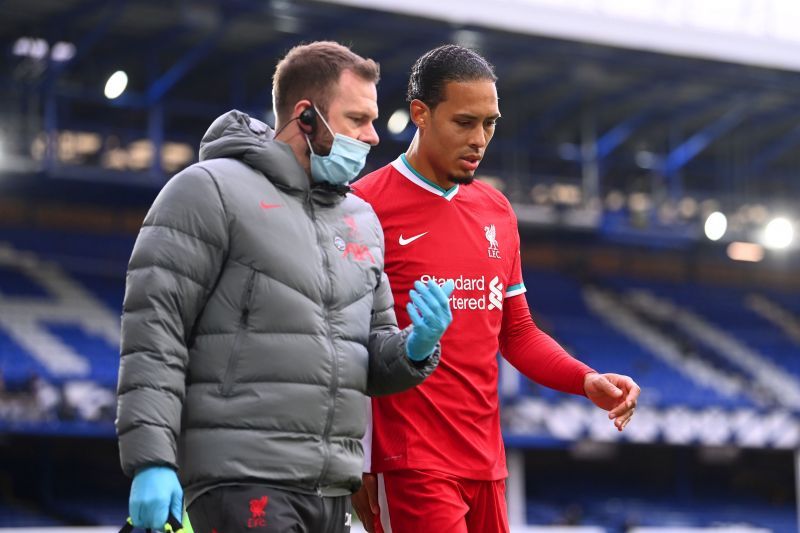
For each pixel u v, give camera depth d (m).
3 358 83.88
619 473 103.25
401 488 15.17
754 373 104.00
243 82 89.75
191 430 11.80
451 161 15.15
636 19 87.19
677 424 89.56
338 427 12.09
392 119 97.31
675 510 97.69
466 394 15.36
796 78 94.75
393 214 15.65
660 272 116.31
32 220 94.25
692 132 108.56
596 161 100.31
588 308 109.12
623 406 14.91
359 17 81.44
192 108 90.19
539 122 100.12
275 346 11.84
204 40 83.69
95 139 92.44
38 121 87.31
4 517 79.38
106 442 88.00
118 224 97.19
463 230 15.70
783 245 104.69
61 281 92.31
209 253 11.87
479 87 14.92
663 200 106.94
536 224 98.06
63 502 84.19
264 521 11.54
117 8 76.69
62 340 87.06
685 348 105.81
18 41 83.50
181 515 11.18
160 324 11.55
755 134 108.25
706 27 89.25
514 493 85.31
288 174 12.35
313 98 12.53
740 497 103.44
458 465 15.19
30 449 85.56
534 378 16.02
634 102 98.94
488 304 15.66
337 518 12.34
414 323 12.41
